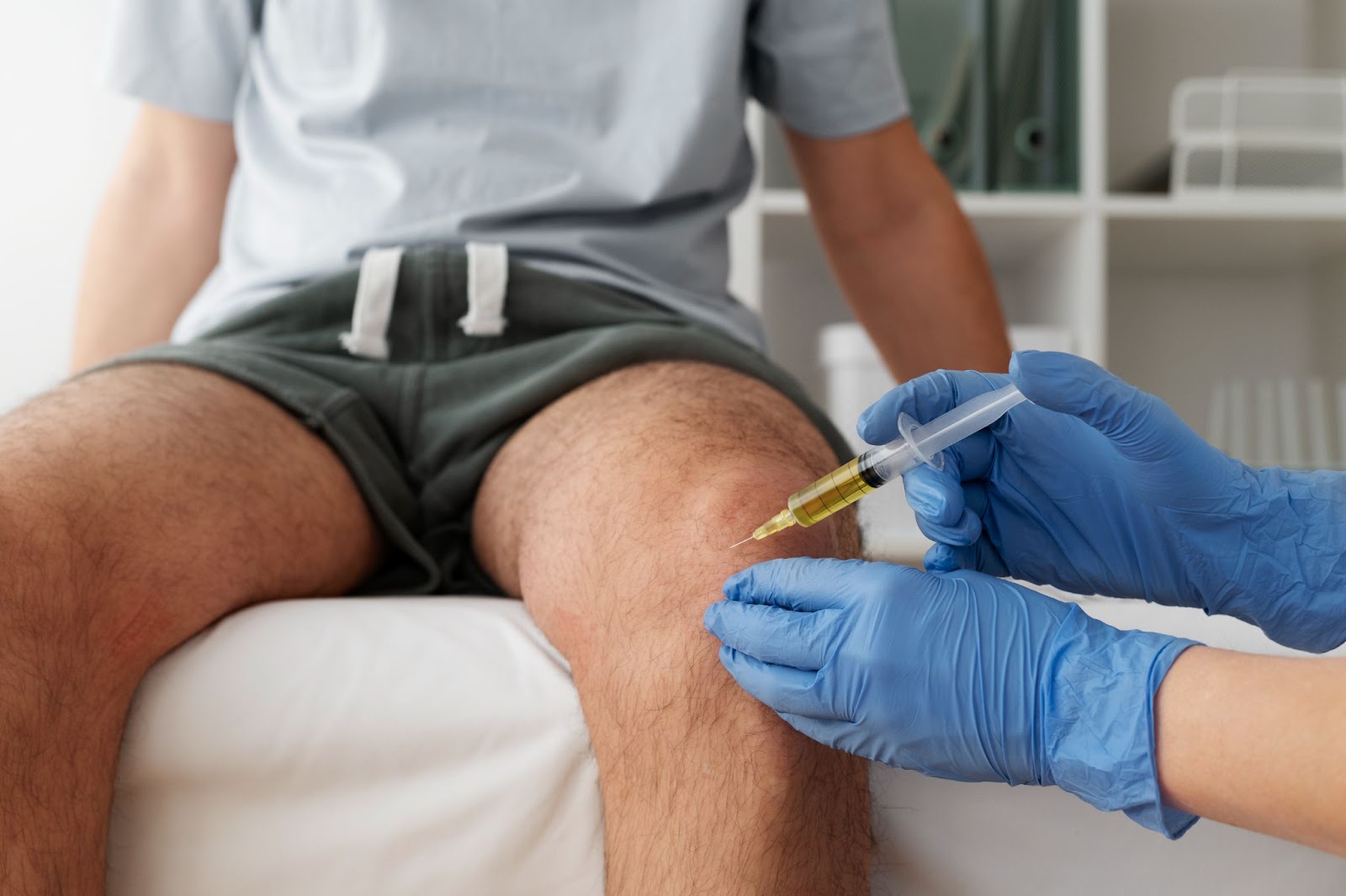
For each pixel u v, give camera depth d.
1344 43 2.22
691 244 0.96
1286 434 2.14
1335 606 0.60
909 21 2.01
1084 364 0.53
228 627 0.64
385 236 0.88
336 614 0.65
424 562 0.82
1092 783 0.48
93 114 2.36
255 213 0.97
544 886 0.60
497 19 0.91
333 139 0.93
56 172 2.35
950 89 2.01
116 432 0.66
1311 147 2.00
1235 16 2.36
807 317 2.36
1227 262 2.33
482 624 0.66
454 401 0.83
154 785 0.59
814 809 0.51
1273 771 0.43
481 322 0.84
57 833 0.52
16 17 2.34
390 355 0.85
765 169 2.02
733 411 0.71
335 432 0.78
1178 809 0.47
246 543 0.68
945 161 2.01
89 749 0.55
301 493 0.74
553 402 0.81
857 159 1.10
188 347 0.82
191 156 1.10
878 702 0.49
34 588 0.54
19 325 2.35
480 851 0.59
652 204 0.93
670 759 0.52
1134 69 2.37
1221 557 0.61
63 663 0.54
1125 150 2.38
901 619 0.50
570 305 0.85
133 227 1.13
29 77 2.35
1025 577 0.66
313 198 0.92
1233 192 2.01
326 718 0.59
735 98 0.94
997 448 0.63
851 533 0.66
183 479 0.66
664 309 0.92
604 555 0.60
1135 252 2.24
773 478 0.61
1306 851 0.60
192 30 1.03
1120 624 0.65
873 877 0.58
